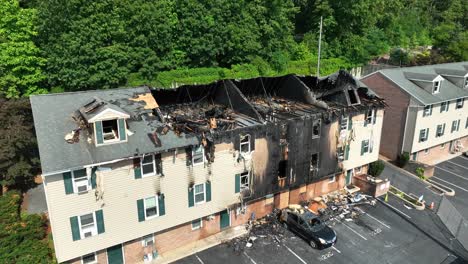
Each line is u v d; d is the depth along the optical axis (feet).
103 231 66.95
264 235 84.53
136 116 72.74
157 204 71.46
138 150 66.39
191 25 164.66
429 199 103.71
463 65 159.02
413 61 218.38
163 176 70.54
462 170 126.62
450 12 282.56
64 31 136.67
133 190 68.03
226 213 84.53
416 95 119.24
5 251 72.13
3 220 82.02
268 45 185.26
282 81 108.06
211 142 73.67
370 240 83.97
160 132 71.31
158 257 76.38
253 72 177.27
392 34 239.50
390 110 125.90
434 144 130.31
